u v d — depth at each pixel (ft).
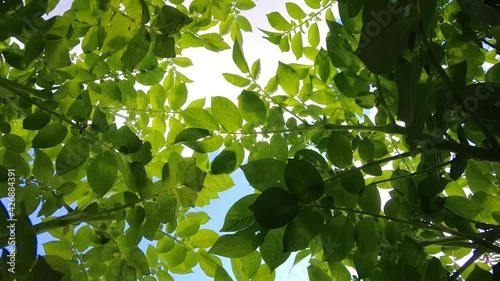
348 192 1.83
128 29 1.91
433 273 1.77
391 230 1.90
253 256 2.00
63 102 2.08
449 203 2.01
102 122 1.94
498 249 1.70
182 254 2.23
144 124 2.40
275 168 1.81
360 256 1.80
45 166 1.95
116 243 2.15
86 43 2.05
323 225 1.70
